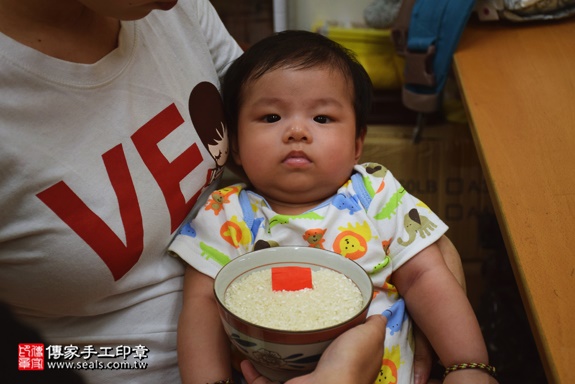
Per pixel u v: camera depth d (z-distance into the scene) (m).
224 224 0.96
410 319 0.96
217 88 1.03
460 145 1.97
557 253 0.75
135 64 0.85
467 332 0.87
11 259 0.76
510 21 1.72
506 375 1.56
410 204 0.99
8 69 0.71
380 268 0.92
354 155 1.03
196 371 0.85
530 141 1.03
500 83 1.30
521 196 0.88
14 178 0.72
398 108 2.07
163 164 0.86
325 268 0.82
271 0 2.48
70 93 0.76
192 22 0.99
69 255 0.76
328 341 0.70
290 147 0.96
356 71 1.06
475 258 2.07
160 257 0.90
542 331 0.64
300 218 0.95
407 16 1.86
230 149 1.09
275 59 1.00
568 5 1.65
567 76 1.31
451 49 1.62
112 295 0.85
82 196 0.77
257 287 0.78
